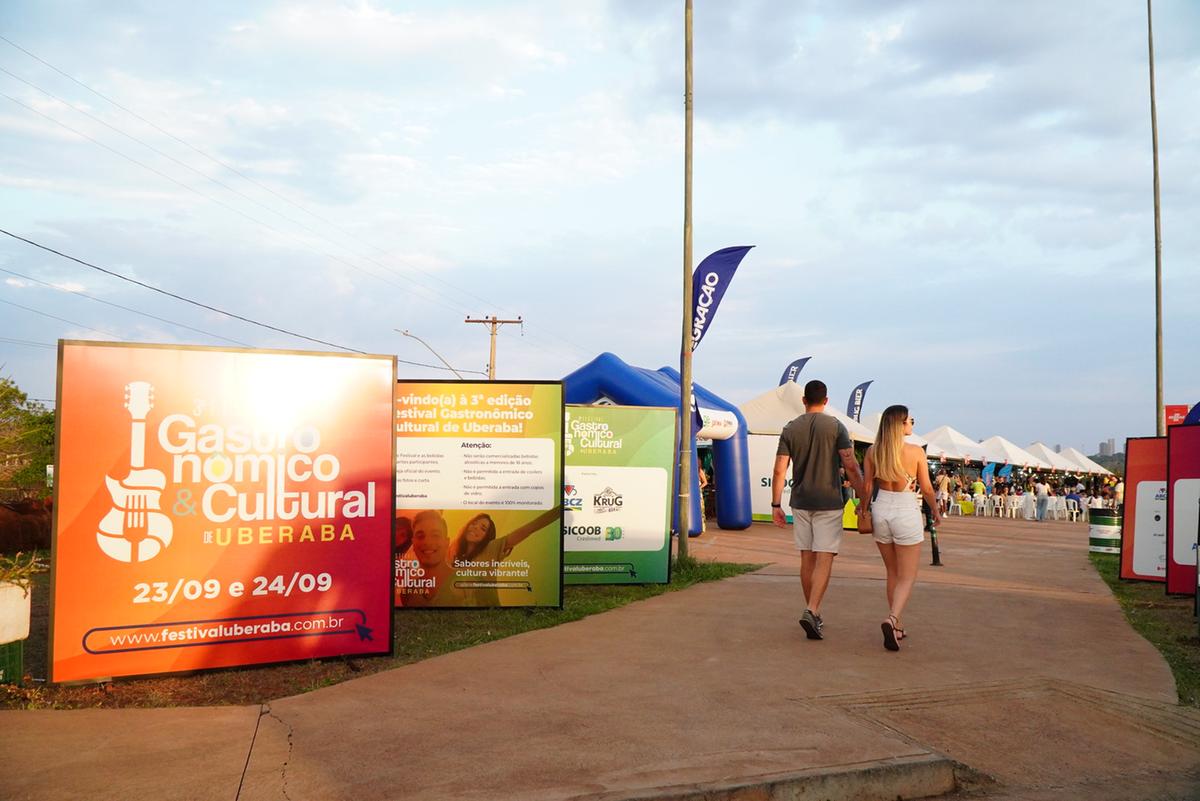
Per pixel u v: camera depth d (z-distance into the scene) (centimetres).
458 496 909
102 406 609
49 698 564
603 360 1895
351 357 680
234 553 638
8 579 595
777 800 400
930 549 1780
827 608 896
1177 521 1062
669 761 428
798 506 749
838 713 513
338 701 538
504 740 460
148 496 616
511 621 838
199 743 454
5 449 1302
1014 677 613
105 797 382
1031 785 441
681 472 1274
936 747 475
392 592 683
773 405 2728
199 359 636
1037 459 4753
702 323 1353
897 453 715
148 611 612
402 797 382
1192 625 859
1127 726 525
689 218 1327
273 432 654
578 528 1073
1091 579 1234
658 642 721
